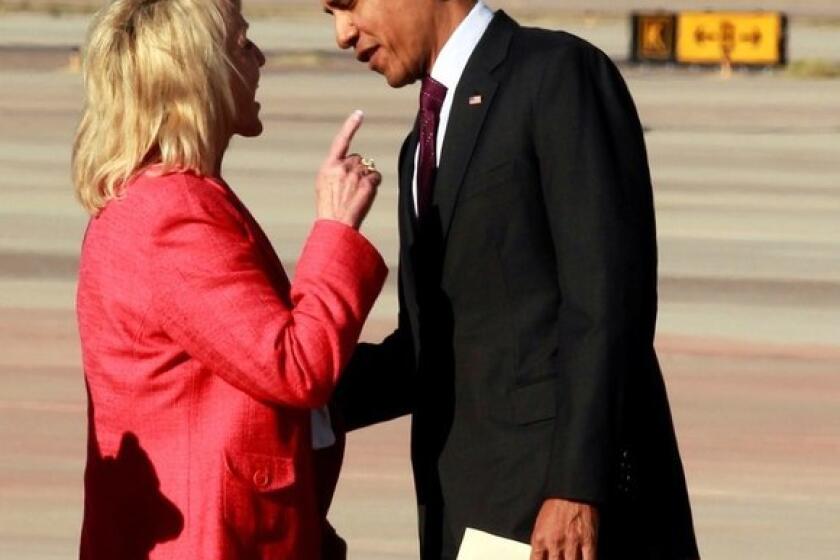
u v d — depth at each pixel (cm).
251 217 1260
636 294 1248
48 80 10656
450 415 1336
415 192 1359
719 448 3067
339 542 1390
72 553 2516
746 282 4694
